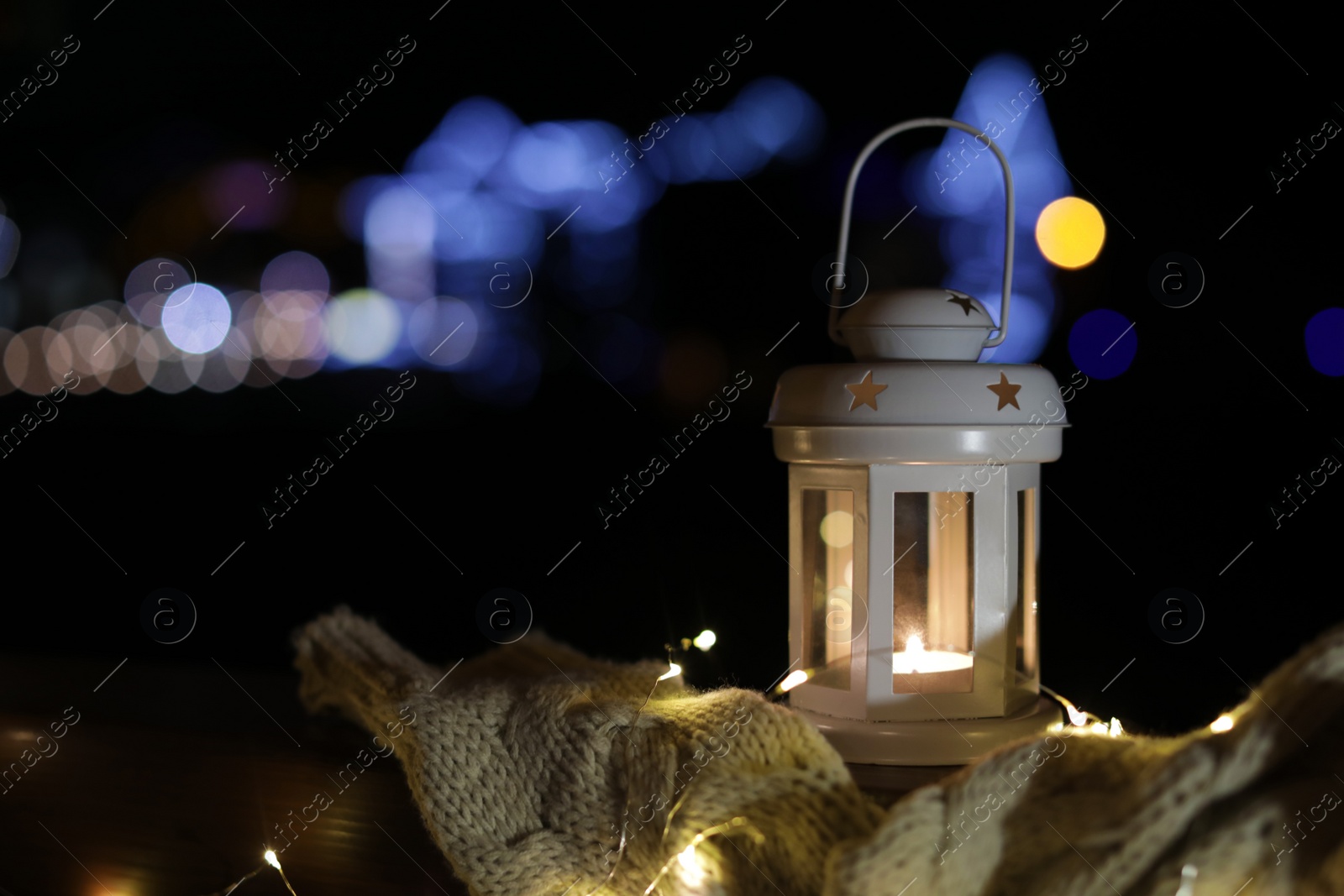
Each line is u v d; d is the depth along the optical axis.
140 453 2.88
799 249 2.65
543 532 1.95
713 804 0.83
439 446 2.75
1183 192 1.75
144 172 3.21
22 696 1.01
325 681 0.98
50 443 3.04
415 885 0.87
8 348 3.28
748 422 2.55
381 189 3.37
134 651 1.26
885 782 0.88
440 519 2.08
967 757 0.90
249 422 3.27
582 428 2.75
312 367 3.69
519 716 0.90
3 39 2.27
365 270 3.64
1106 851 0.79
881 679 0.90
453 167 3.05
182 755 0.95
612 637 1.30
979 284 2.21
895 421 0.89
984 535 0.91
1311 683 0.80
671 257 3.01
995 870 0.81
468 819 0.88
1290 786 0.79
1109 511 1.68
